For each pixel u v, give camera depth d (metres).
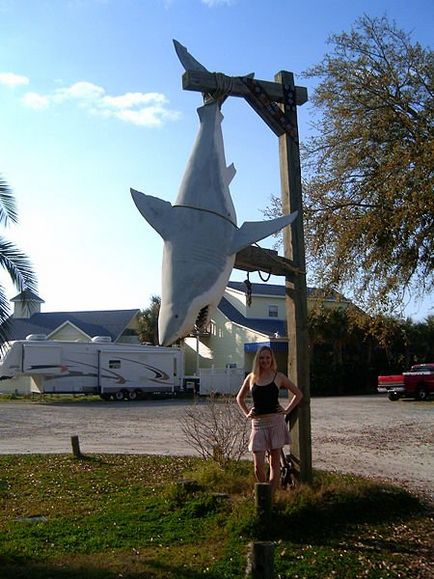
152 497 8.13
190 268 6.17
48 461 11.66
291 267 7.62
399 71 12.95
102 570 5.54
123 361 32.69
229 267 6.48
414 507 7.55
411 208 11.38
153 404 29.52
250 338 36.66
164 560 5.79
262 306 40.06
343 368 38.25
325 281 12.78
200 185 6.55
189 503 7.34
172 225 6.39
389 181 12.08
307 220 12.97
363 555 5.91
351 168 12.91
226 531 6.46
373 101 12.88
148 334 43.31
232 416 10.34
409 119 12.58
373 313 13.05
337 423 19.25
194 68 7.19
